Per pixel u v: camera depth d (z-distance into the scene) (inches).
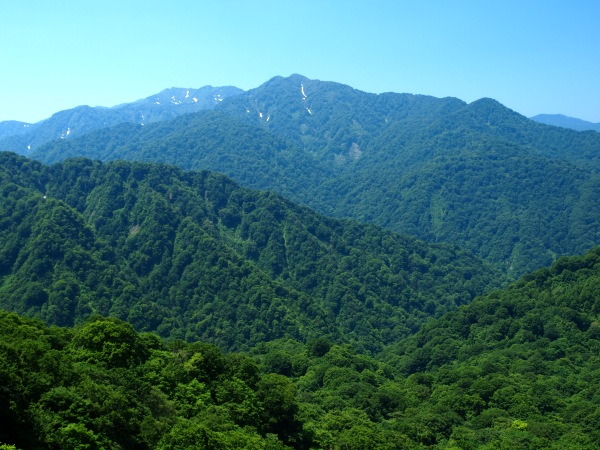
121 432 2124.8
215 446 2192.4
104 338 2743.6
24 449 1802.4
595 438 3270.2
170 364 2967.5
